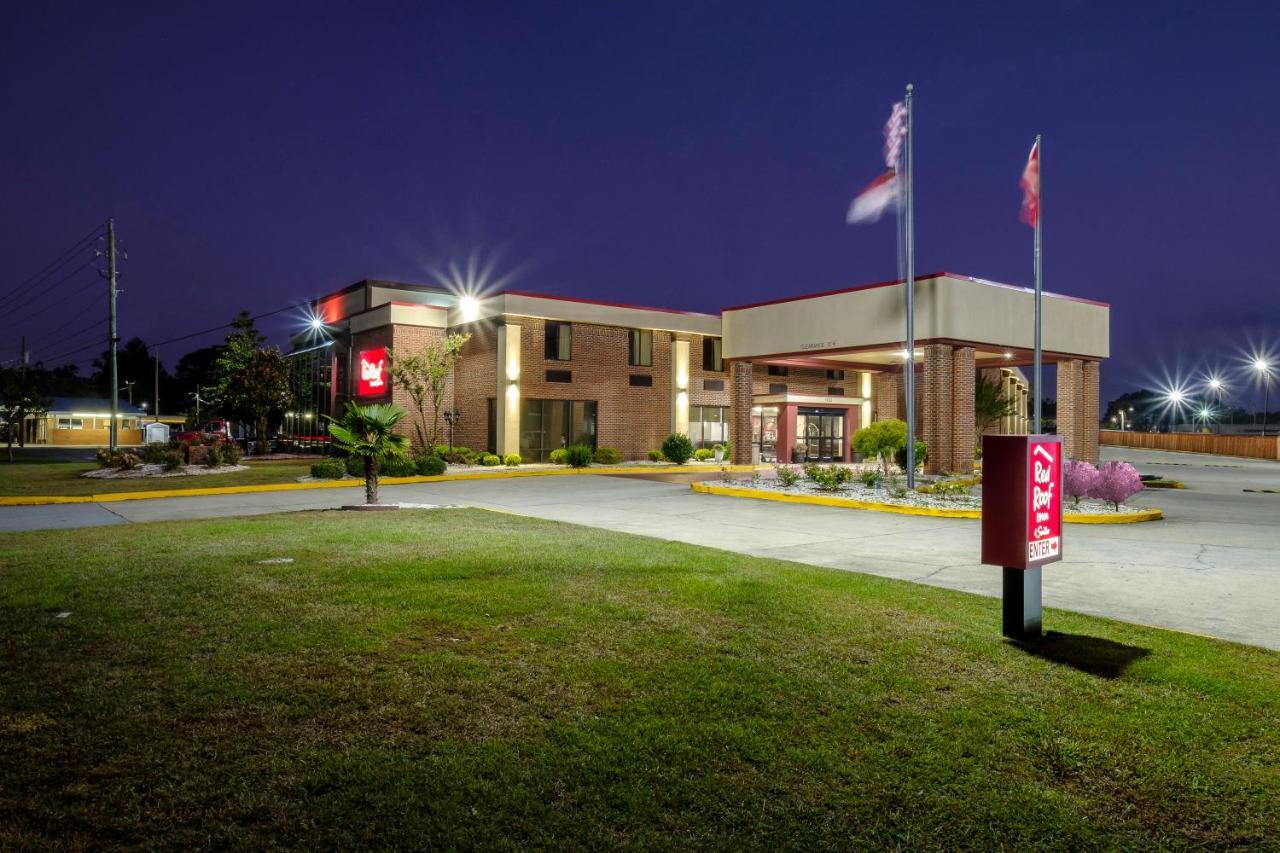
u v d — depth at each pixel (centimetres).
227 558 909
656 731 435
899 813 363
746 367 3067
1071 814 366
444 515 1479
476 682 499
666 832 342
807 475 2270
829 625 648
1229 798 383
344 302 4303
